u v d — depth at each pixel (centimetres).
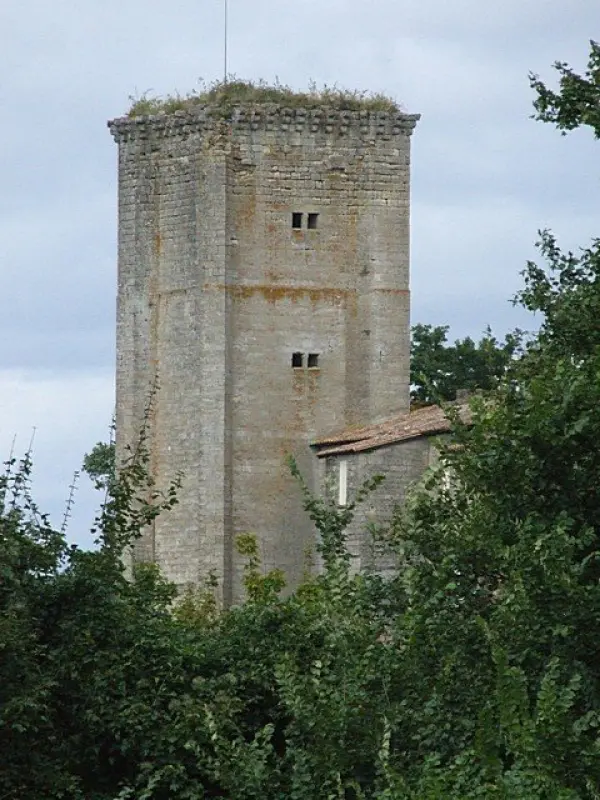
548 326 11650
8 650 11069
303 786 10206
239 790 10325
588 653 9812
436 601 10331
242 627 12281
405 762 10212
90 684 11569
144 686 11706
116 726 11481
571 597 9719
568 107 11588
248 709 11944
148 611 12400
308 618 12162
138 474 12400
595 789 9112
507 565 10088
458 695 10269
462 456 10475
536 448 10188
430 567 10481
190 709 11456
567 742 9256
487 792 9238
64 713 11588
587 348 11525
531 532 9950
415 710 10325
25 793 11125
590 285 11856
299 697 10356
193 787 11294
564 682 9781
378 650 10444
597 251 12175
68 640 11644
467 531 10331
